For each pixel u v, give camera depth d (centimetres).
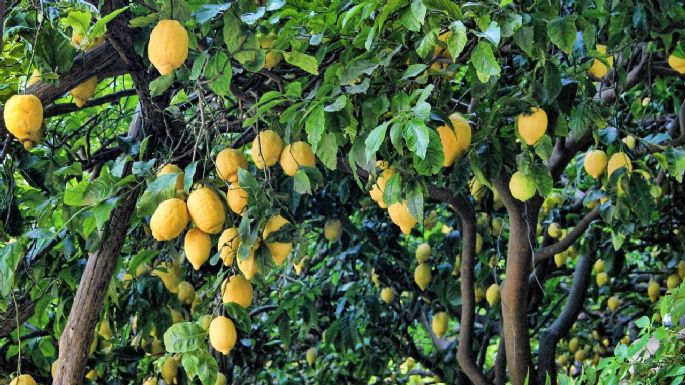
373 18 266
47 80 274
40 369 399
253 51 257
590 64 289
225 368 487
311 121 250
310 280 543
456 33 230
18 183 416
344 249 465
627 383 246
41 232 293
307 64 259
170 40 245
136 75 291
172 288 379
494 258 512
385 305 554
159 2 254
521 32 258
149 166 265
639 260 686
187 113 359
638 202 320
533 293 530
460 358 421
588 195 370
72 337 317
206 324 283
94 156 351
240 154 267
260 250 266
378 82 265
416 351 570
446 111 282
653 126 474
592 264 482
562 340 664
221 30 273
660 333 233
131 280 380
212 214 244
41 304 360
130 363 481
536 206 378
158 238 246
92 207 270
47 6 257
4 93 306
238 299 273
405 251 494
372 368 579
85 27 246
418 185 262
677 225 523
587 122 288
